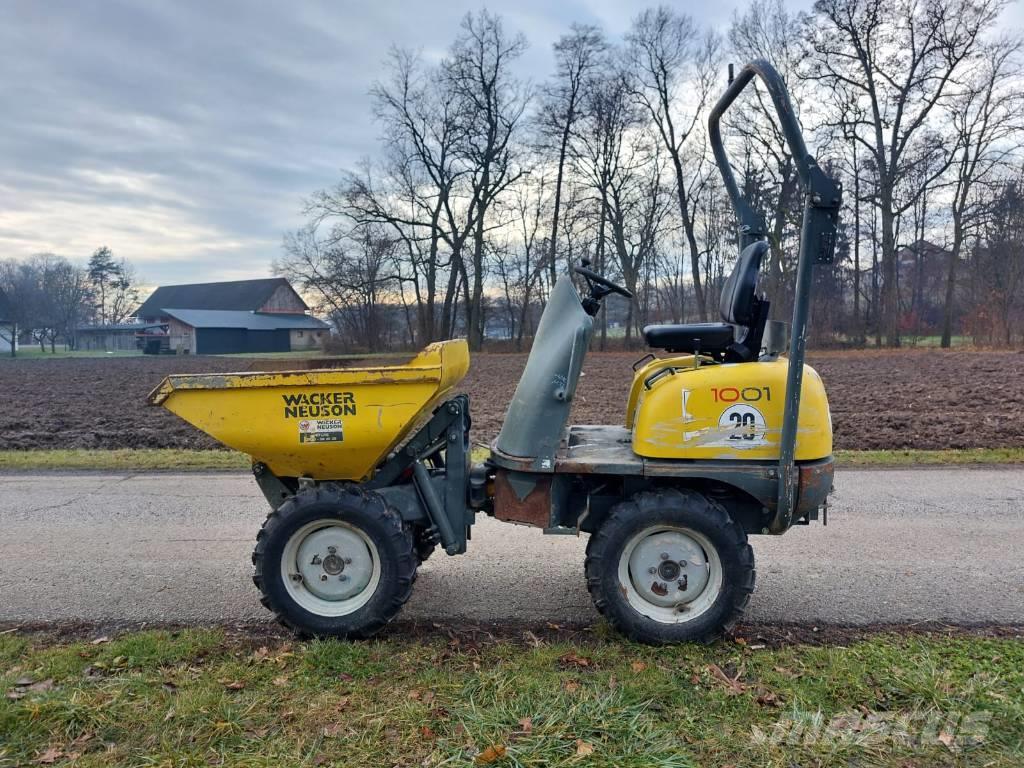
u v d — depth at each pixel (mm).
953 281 35469
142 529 5875
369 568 3775
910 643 3662
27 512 6406
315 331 70625
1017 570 4848
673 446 3662
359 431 3602
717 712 2986
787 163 32969
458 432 3924
